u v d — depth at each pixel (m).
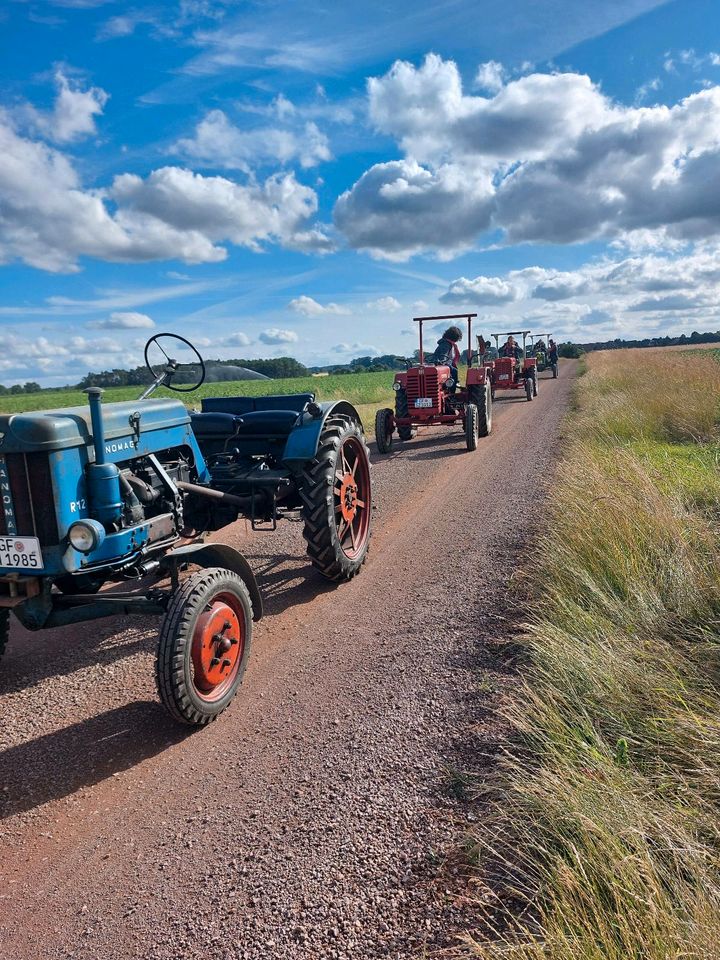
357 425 5.52
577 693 2.71
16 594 3.18
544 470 8.20
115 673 3.73
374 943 1.84
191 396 27.44
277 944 1.88
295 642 3.95
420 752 2.69
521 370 20.97
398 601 4.42
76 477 3.18
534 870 1.97
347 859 2.17
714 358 18.91
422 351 11.70
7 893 2.21
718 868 1.80
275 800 2.53
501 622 3.83
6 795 2.73
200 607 3.08
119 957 1.91
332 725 3.00
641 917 1.62
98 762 2.92
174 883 2.17
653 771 2.24
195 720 3.06
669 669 2.73
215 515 4.79
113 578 3.59
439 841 2.18
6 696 3.53
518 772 2.30
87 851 2.37
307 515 4.59
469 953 1.69
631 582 3.56
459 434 12.84
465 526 6.04
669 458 7.39
